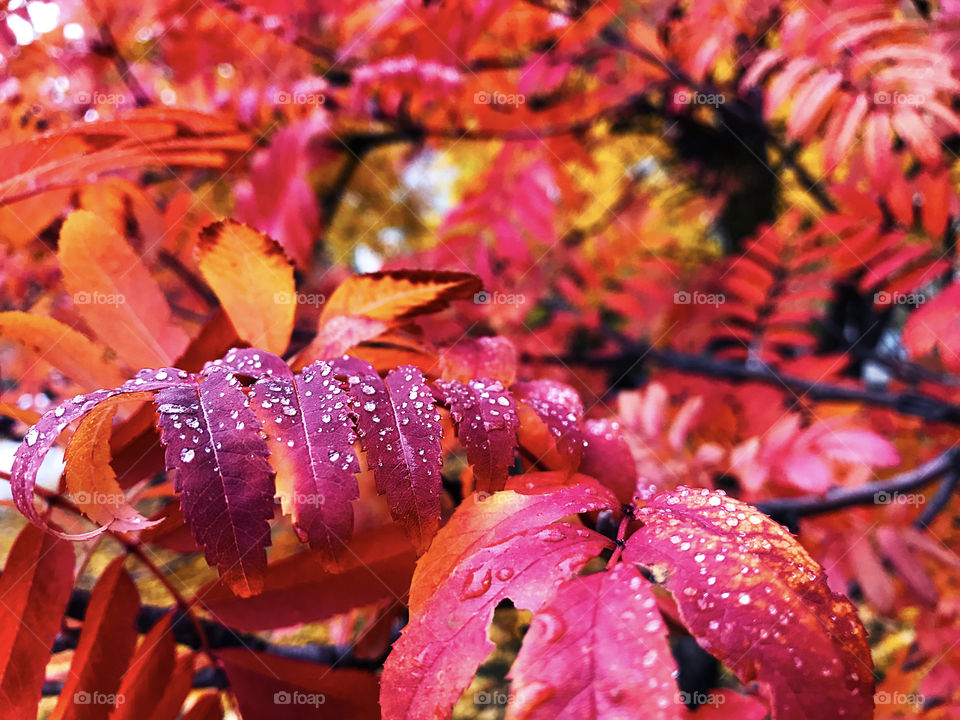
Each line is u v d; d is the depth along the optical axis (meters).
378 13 0.56
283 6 0.53
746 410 0.69
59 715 0.23
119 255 0.25
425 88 0.51
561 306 0.98
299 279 0.46
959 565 0.43
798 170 0.71
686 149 1.15
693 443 0.69
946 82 0.39
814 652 0.19
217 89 0.57
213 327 0.25
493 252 0.73
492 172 0.60
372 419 0.21
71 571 0.24
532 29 0.58
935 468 0.53
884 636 0.63
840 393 0.68
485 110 0.59
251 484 0.20
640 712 0.18
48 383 0.44
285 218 0.46
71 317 0.39
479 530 0.21
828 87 0.40
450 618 0.20
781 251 0.64
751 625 0.19
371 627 0.28
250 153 0.52
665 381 0.75
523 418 0.25
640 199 1.05
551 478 0.23
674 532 0.20
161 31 0.51
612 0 0.56
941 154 0.40
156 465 0.24
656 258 0.88
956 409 0.64
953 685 0.38
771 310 0.70
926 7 0.48
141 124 0.31
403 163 1.04
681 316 0.82
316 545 0.20
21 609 0.23
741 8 0.55
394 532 0.25
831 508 0.46
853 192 0.46
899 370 0.73
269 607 0.25
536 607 0.20
